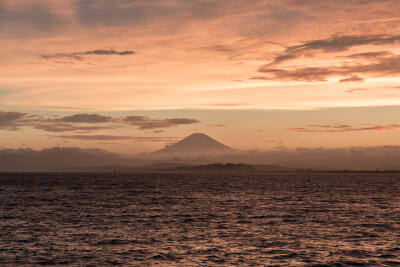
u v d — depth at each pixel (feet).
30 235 144.25
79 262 108.17
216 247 126.62
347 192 390.42
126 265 105.70
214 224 172.86
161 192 391.04
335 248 126.21
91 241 134.82
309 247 127.34
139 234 148.05
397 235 147.95
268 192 390.63
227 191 407.85
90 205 252.62
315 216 199.52
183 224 172.65
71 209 228.02
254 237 143.23
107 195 345.72
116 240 136.67
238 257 114.21
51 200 289.53
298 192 390.42
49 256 114.11
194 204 261.03
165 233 150.41
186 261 109.50
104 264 106.52
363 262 109.81
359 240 138.51
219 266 104.83
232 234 148.87
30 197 318.65
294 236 145.28
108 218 190.29
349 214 207.92
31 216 195.83
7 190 419.95
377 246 129.29
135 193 375.04
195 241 135.64
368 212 217.15
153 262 108.47
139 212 214.48
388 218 193.26
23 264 105.81
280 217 195.52
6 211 215.72
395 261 110.93
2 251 119.03
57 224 170.71
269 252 120.47
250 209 230.68
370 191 408.46
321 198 312.50
